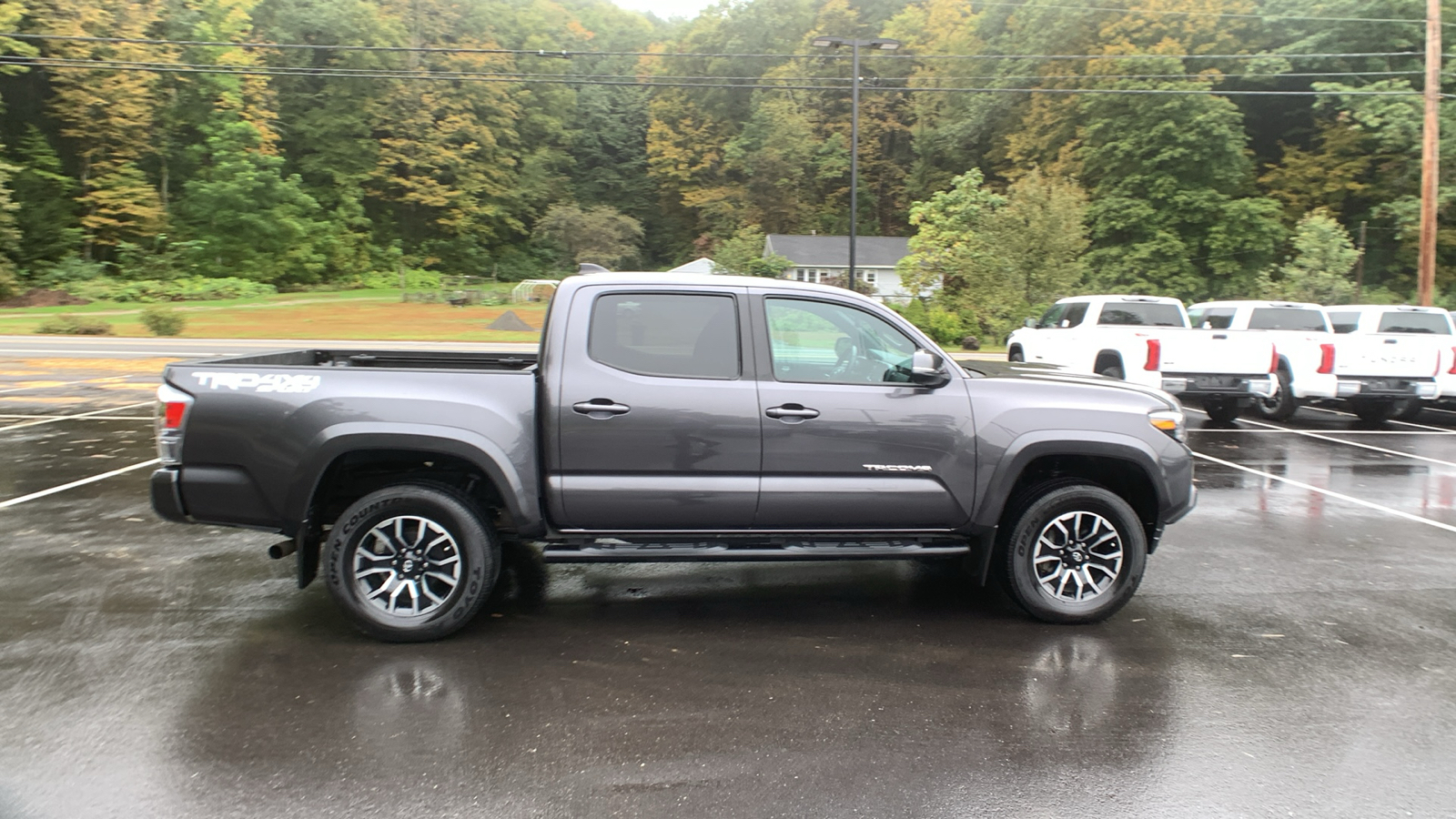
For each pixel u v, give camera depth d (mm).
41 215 50688
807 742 3482
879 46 26047
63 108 50469
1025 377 4980
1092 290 41312
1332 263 28094
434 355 5824
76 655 4238
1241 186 45031
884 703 3846
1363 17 40812
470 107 74438
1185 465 4848
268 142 61219
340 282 63719
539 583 5484
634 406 4434
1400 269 41562
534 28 84688
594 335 4531
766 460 4535
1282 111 47781
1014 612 5047
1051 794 3107
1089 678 4129
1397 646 4543
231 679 3998
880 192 78938
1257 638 4648
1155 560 6109
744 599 5242
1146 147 43375
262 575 5523
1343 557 6199
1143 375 12477
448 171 73250
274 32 66188
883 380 4742
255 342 26484
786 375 4652
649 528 4574
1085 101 45781
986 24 67375
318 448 4266
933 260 40438
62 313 39062
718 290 4648
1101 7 47594
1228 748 3463
